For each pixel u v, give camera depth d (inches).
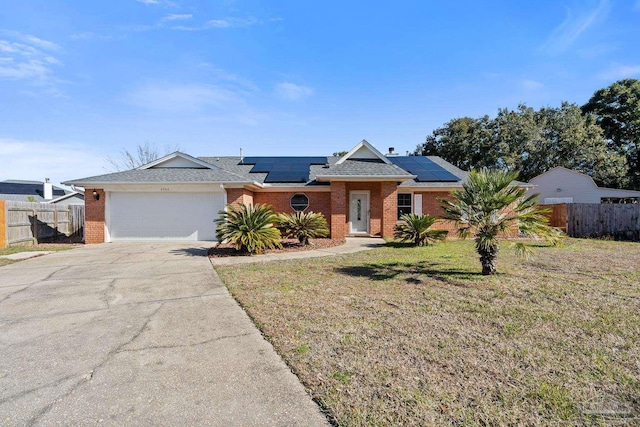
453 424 89.0
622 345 136.9
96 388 110.3
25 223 518.0
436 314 177.2
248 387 109.8
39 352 138.8
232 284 251.6
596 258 351.9
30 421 93.0
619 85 1267.2
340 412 95.2
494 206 251.4
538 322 163.9
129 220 533.3
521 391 104.2
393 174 572.1
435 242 486.6
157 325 168.9
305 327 161.2
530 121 1172.5
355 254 396.5
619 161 1099.9
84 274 293.0
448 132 1423.5
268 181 614.2
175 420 93.1
